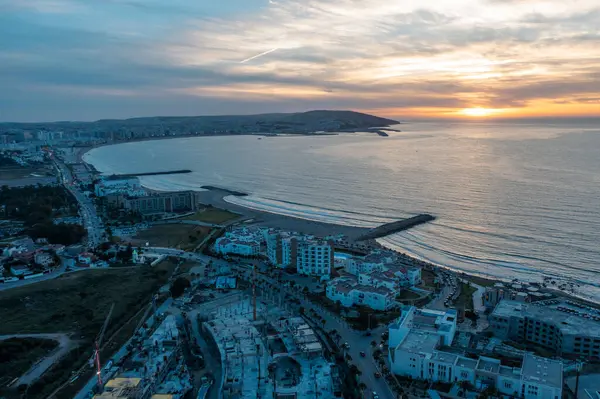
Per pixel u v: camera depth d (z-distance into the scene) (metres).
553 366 196.25
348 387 197.88
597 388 190.00
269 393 194.50
